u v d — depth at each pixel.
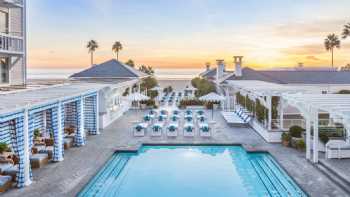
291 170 14.79
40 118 21.56
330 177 13.62
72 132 21.58
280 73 39.62
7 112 11.17
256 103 25.48
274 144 20.25
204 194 13.19
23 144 12.95
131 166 16.98
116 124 27.91
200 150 20.30
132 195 13.07
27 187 12.80
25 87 19.89
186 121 27.77
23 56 23.67
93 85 24.34
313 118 15.93
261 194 13.13
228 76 39.09
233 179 14.98
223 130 25.14
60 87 21.69
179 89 73.38
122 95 37.03
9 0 20.45
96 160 16.55
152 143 20.70
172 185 14.23
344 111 12.02
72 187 12.74
